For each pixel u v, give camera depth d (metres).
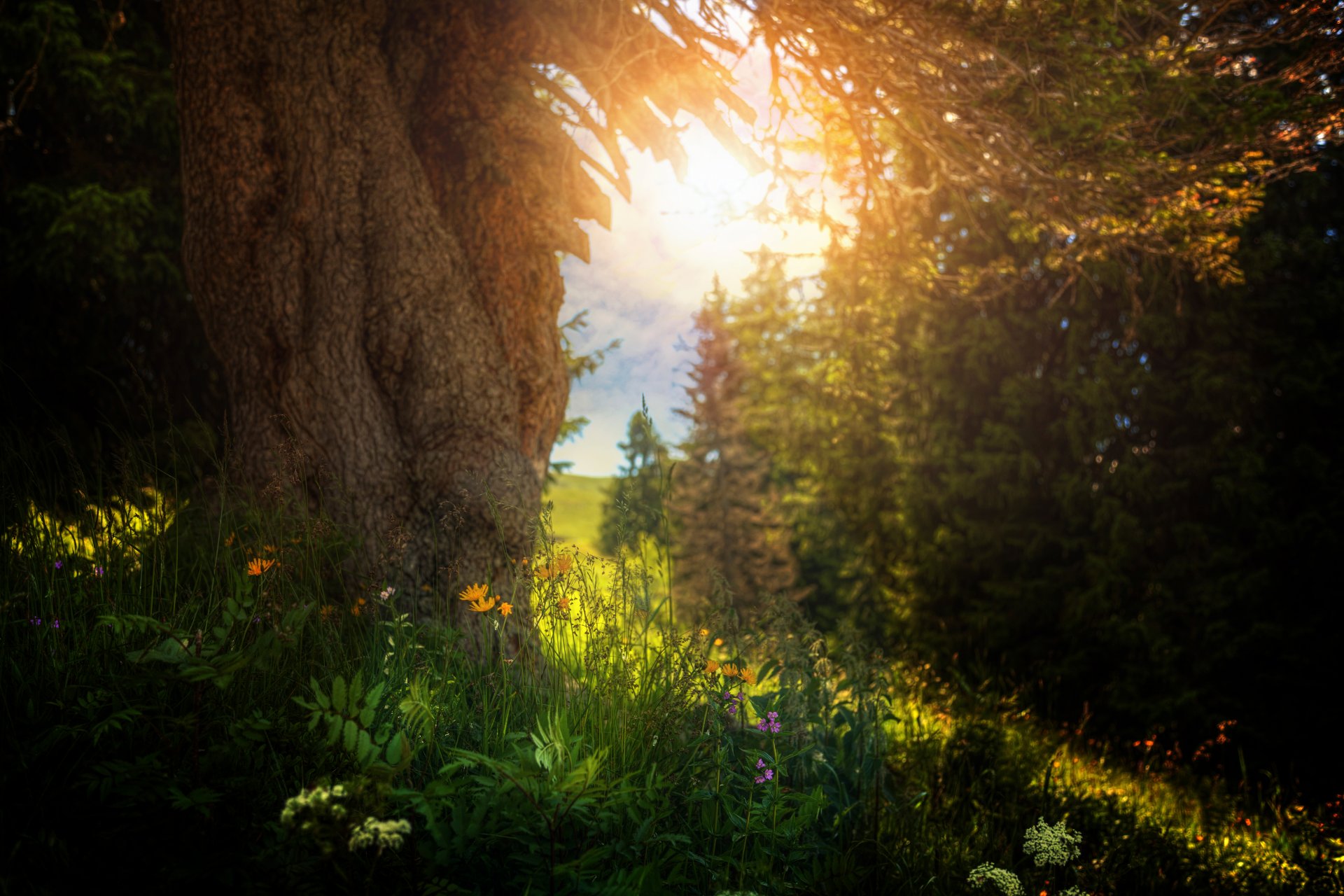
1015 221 9.44
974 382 13.80
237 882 1.91
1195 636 11.27
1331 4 5.02
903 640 13.83
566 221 4.85
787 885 2.60
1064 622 12.21
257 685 2.52
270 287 4.38
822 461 15.95
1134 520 11.74
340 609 3.15
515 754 2.42
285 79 4.45
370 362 4.39
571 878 2.07
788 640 3.51
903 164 7.89
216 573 2.99
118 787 1.92
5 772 2.01
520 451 4.46
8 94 8.40
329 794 1.80
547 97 6.12
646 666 2.99
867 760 3.62
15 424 3.08
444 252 4.52
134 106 8.38
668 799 2.59
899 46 5.30
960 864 3.33
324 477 4.06
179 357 9.27
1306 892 4.32
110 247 7.91
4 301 8.28
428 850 2.02
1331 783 9.44
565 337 8.51
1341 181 11.79
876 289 8.41
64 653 2.46
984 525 13.38
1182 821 5.40
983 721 5.26
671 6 5.15
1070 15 5.04
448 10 4.87
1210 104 5.53
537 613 3.03
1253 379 11.59
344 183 4.47
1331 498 11.04
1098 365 12.47
